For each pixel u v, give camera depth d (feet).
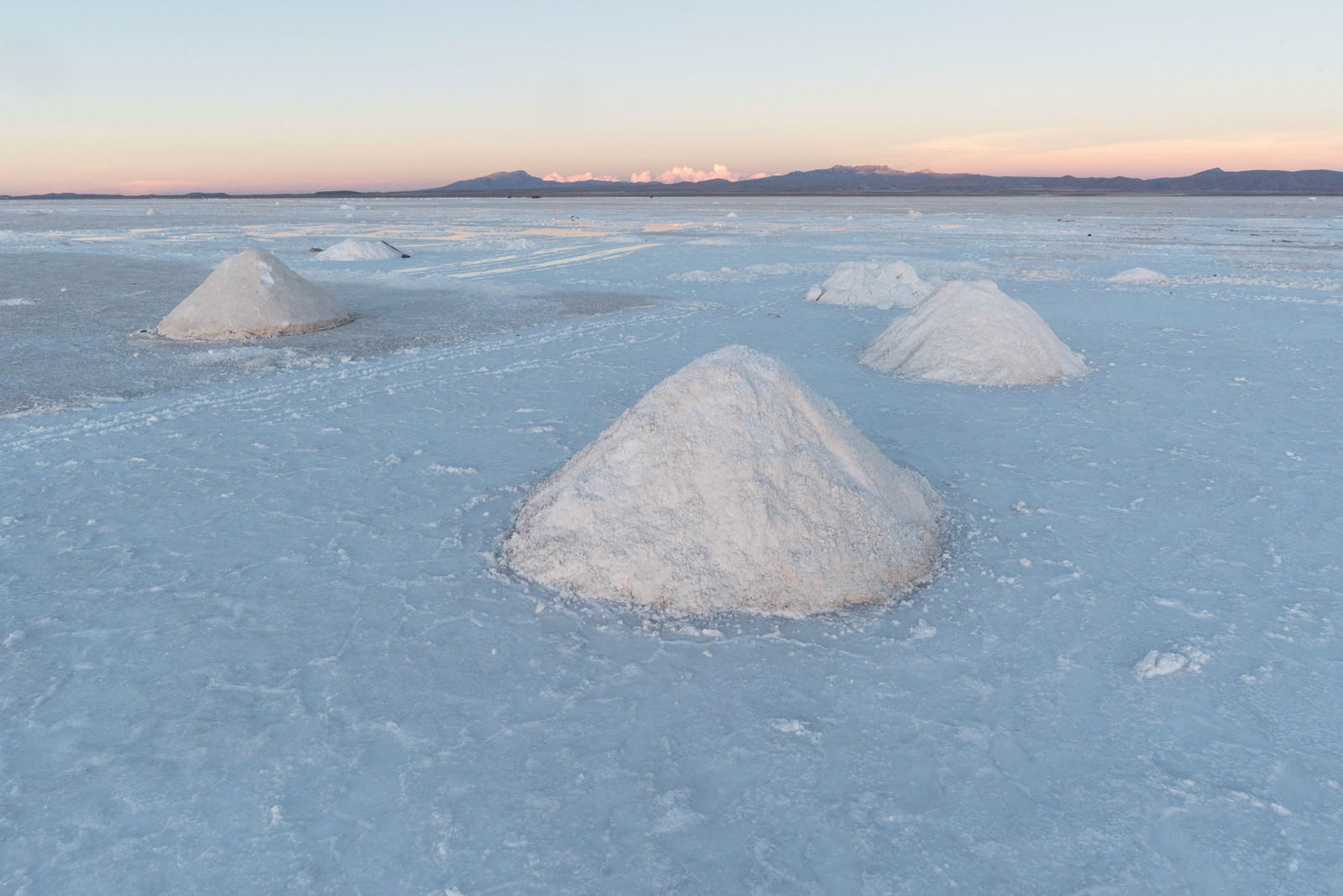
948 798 8.40
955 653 11.14
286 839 7.86
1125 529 15.20
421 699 10.08
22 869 7.50
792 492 13.48
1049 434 21.27
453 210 220.84
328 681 10.45
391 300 46.75
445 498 16.74
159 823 8.07
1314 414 22.75
